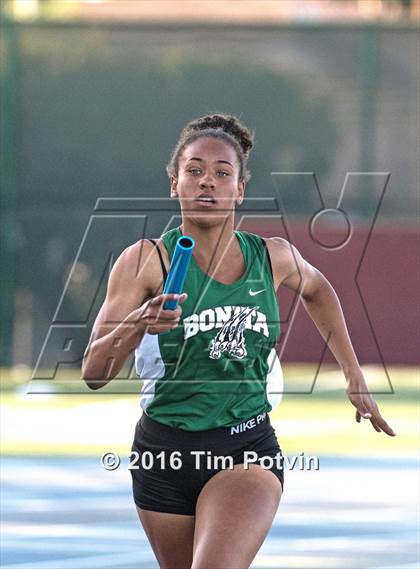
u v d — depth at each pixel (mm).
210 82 46688
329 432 33938
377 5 67188
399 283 46062
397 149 46844
